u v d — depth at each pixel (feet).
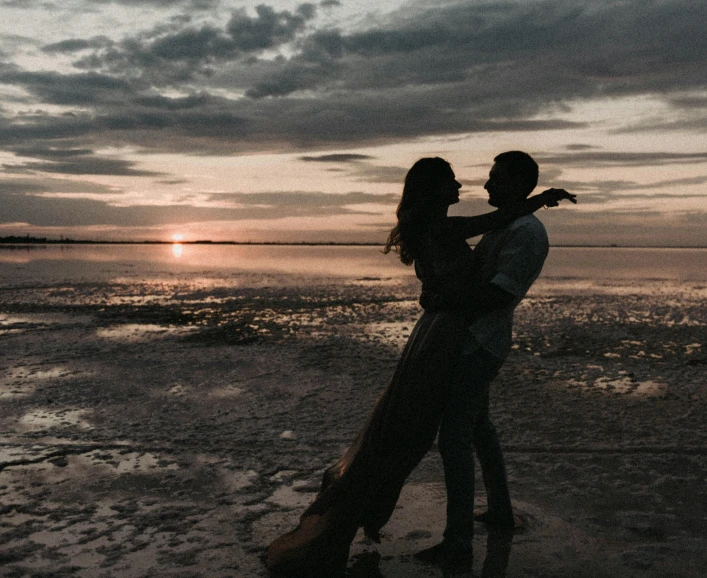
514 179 9.24
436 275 8.99
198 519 10.27
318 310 43.47
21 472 12.34
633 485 11.69
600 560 8.93
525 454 13.50
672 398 18.63
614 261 201.57
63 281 72.18
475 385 9.05
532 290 63.00
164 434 14.88
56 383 20.48
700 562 8.80
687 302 49.70
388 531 10.05
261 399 18.40
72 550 9.16
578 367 23.53
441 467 12.88
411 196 9.09
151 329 33.76
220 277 84.12
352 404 17.83
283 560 8.55
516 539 9.64
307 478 12.12
